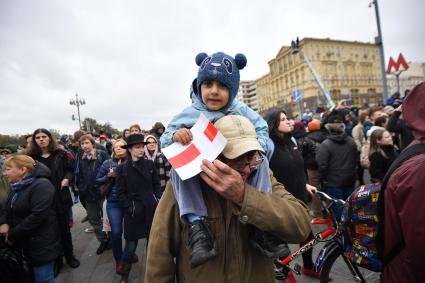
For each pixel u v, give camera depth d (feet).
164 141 4.07
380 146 13.56
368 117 23.24
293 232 3.65
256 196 3.41
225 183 3.21
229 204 3.74
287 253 3.79
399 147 16.47
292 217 3.61
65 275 12.13
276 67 228.22
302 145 16.60
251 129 3.67
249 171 3.68
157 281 3.80
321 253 8.59
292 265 11.16
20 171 9.11
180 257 3.92
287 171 9.39
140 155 11.24
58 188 12.74
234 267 3.64
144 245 15.03
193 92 4.55
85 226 19.15
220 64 3.95
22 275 8.85
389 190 3.94
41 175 9.35
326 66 191.11
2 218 8.98
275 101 235.20
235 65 4.18
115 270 12.33
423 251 3.43
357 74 201.87
